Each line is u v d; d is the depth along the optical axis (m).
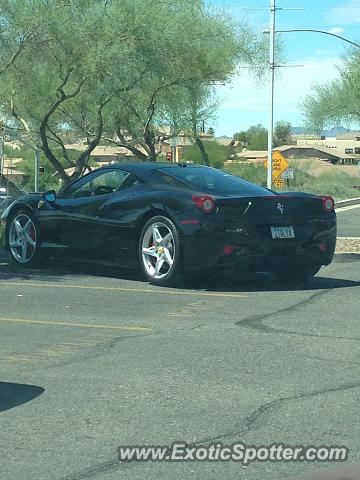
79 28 23.75
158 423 5.56
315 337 8.05
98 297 10.22
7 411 5.81
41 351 7.50
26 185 47.38
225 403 5.98
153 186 11.16
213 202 10.34
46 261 13.05
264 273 12.44
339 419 5.64
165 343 7.80
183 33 26.86
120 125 29.86
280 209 10.66
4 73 24.36
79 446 5.15
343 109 50.78
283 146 114.12
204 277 11.48
